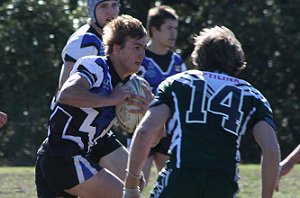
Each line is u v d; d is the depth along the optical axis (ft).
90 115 53.52
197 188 43.19
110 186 53.42
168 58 80.94
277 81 216.13
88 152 55.26
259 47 211.61
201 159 43.27
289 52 211.41
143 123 44.11
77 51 60.23
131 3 224.94
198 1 225.56
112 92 53.06
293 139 210.38
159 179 44.37
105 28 54.39
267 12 211.41
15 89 193.67
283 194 83.20
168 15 79.41
